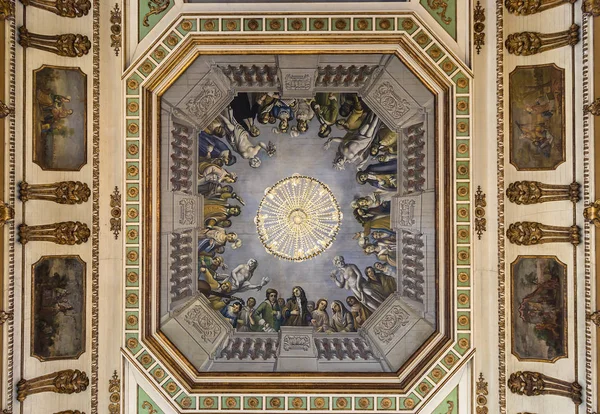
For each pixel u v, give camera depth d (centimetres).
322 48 1644
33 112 1417
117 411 1605
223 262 1884
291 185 1903
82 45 1518
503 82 1516
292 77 1762
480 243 1598
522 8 1462
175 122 1741
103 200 1603
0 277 1283
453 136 1593
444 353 1603
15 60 1352
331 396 1638
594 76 1256
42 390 1420
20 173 1369
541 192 1419
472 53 1585
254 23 1617
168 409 1627
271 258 1897
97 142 1572
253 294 1881
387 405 1633
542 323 1436
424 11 1605
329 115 1875
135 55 1614
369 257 1878
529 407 1474
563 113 1376
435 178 1669
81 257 1544
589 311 1277
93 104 1559
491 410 1571
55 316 1472
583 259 1320
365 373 1662
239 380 1653
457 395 1619
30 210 1400
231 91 1797
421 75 1641
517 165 1491
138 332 1617
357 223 1891
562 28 1378
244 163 1895
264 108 1875
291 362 1703
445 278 1633
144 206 1616
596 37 1247
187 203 1788
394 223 1823
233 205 1895
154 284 1650
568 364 1366
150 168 1633
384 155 1859
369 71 1741
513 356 1506
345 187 1897
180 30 1612
